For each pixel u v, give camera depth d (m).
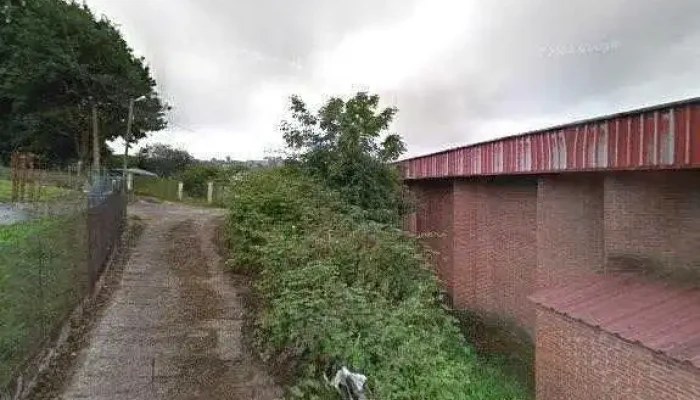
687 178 7.77
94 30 29.45
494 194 13.50
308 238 8.80
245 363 6.79
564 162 9.36
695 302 6.94
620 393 6.73
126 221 17.28
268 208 11.10
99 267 9.98
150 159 43.81
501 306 13.07
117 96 30.33
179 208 25.41
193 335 7.63
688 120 6.71
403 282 8.43
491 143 12.21
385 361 5.61
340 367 5.74
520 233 12.28
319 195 12.20
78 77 28.61
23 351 5.50
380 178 14.20
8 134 31.05
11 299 5.19
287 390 6.11
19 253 5.47
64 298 7.16
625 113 7.73
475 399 7.95
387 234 9.54
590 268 9.67
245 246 10.86
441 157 15.34
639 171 8.20
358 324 6.13
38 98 29.14
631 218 8.51
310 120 14.25
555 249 10.52
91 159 31.05
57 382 6.05
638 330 6.62
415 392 5.34
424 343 6.21
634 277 8.32
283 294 6.96
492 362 10.70
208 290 9.84
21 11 30.23
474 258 14.31
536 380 8.84
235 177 14.54
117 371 6.42
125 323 8.02
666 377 5.98
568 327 7.90
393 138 14.66
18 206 12.12
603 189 9.36
